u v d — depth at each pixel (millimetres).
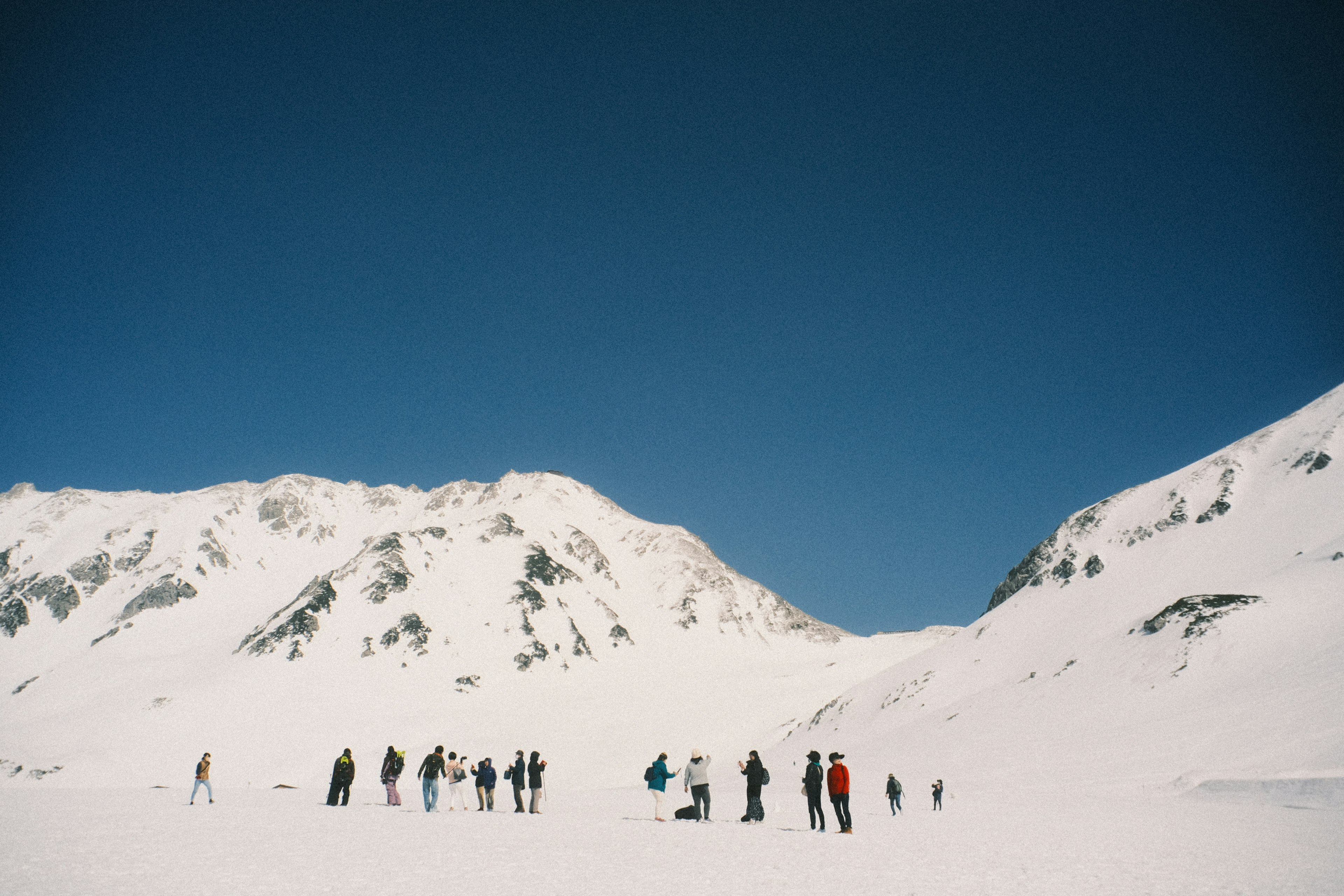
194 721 141875
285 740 137875
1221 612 78688
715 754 132500
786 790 63812
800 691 167625
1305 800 36719
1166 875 15758
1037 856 18531
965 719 85312
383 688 163250
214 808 25938
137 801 28016
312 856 15305
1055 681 84625
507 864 15211
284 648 170500
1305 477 108438
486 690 171500
